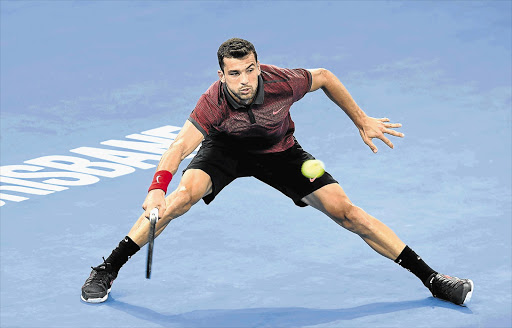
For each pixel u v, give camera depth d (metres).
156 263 19.69
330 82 17.86
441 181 23.48
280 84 16.95
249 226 21.34
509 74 31.25
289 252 20.06
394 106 28.89
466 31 35.47
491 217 21.42
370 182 23.56
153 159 25.42
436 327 16.91
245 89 16.20
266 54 33.97
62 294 18.48
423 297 18.11
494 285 18.44
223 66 16.17
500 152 25.22
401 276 18.98
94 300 18.06
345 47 34.41
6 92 31.17
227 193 23.14
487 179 23.53
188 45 35.25
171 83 31.67
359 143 26.12
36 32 37.06
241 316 17.48
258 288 18.56
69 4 40.28
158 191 15.71
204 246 20.41
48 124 28.38
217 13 38.53
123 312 17.73
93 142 26.88
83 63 33.78
